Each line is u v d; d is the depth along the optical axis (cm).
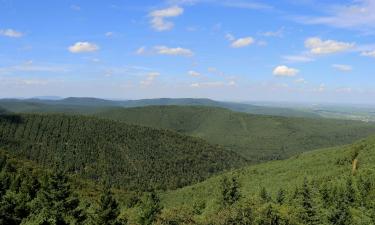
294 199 8175
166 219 6706
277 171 16238
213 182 17700
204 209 8819
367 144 14162
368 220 6862
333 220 6831
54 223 5384
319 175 12069
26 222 5412
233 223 6288
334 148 17925
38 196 6047
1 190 6838
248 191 12612
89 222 5978
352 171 10856
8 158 17588
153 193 7406
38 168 17325
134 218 6994
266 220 6350
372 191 7800
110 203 6022
